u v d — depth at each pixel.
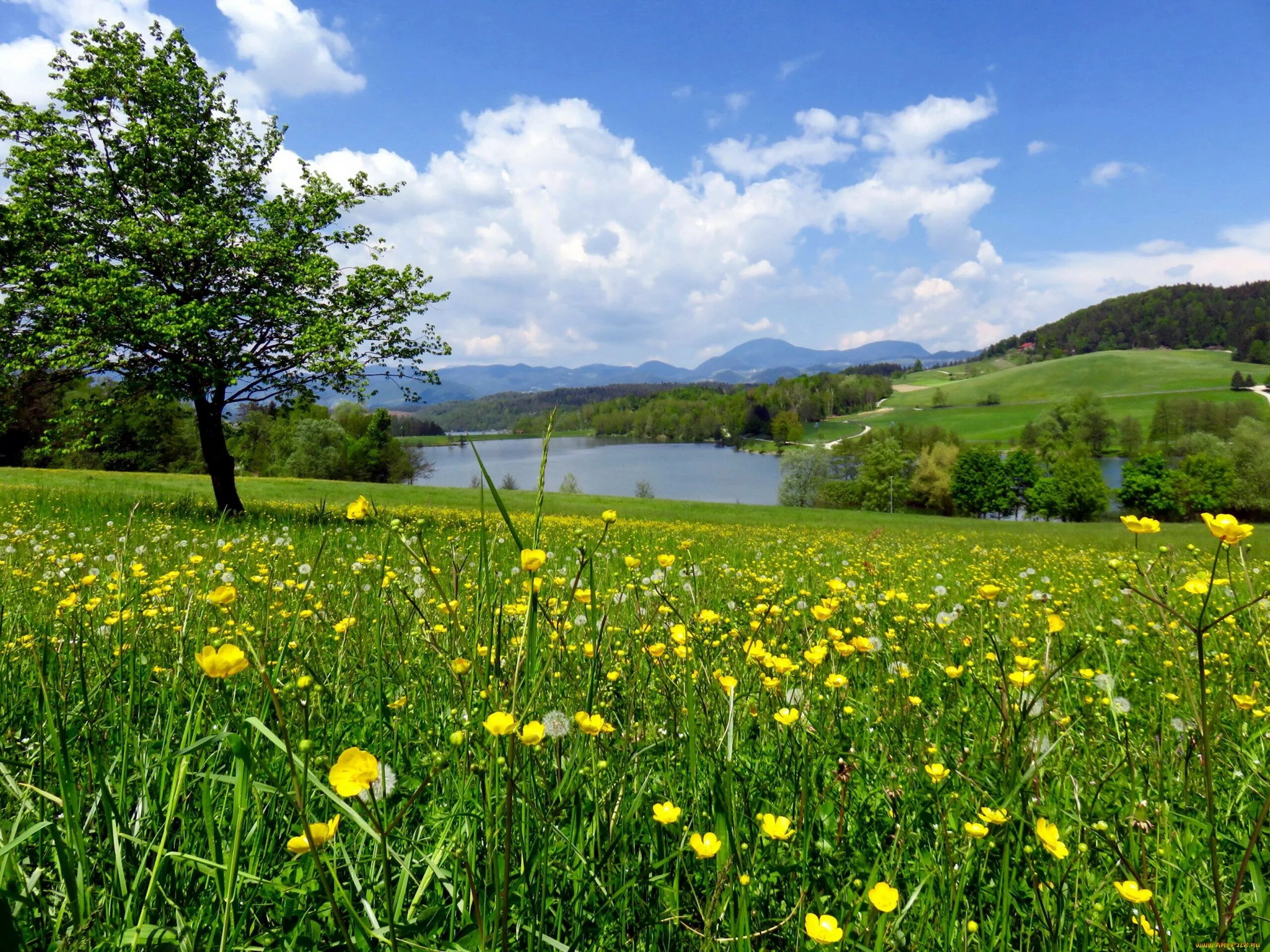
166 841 1.72
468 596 2.66
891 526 37.50
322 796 1.94
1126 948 1.63
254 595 3.98
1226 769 2.42
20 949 1.11
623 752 2.14
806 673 2.98
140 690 2.67
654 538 11.20
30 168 16.06
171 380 15.92
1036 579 7.94
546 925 1.56
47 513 11.78
